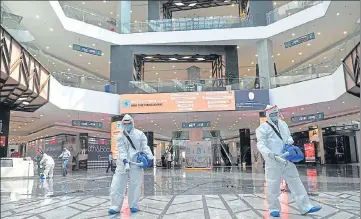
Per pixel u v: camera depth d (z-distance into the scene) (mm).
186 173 17281
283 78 18500
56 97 16750
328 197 6605
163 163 28062
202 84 19438
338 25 18797
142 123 24562
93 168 26484
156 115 20594
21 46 11953
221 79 19453
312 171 16203
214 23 21375
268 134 4867
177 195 7473
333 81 16125
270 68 20328
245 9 24484
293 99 17844
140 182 5523
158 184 10492
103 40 20766
